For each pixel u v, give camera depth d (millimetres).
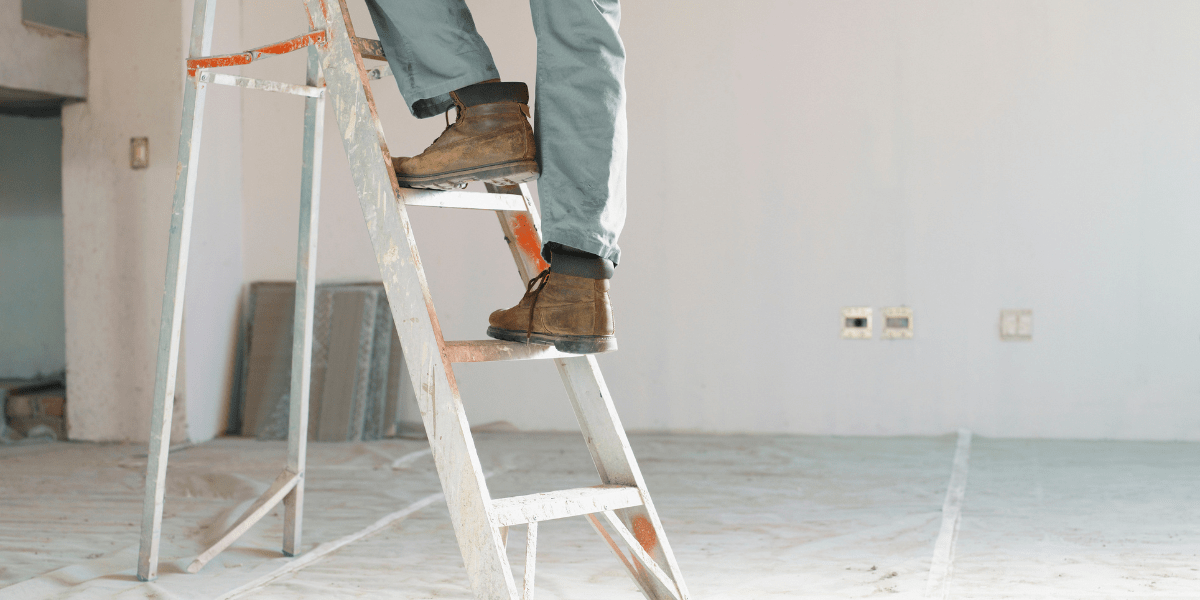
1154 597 1890
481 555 1242
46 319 5387
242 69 4695
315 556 2301
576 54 1264
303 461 2314
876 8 4215
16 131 5391
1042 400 4098
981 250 4141
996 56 4102
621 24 4477
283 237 4863
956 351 4176
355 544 2443
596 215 1270
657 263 4473
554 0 1265
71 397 4512
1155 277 3967
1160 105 3945
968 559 2215
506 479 3463
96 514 2908
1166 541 2361
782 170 4328
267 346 4727
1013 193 4098
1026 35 4066
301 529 2389
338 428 4480
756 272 4371
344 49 1405
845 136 4262
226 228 4730
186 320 4391
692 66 4406
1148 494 2951
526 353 1431
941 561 2166
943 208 4172
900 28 4191
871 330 4258
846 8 4242
